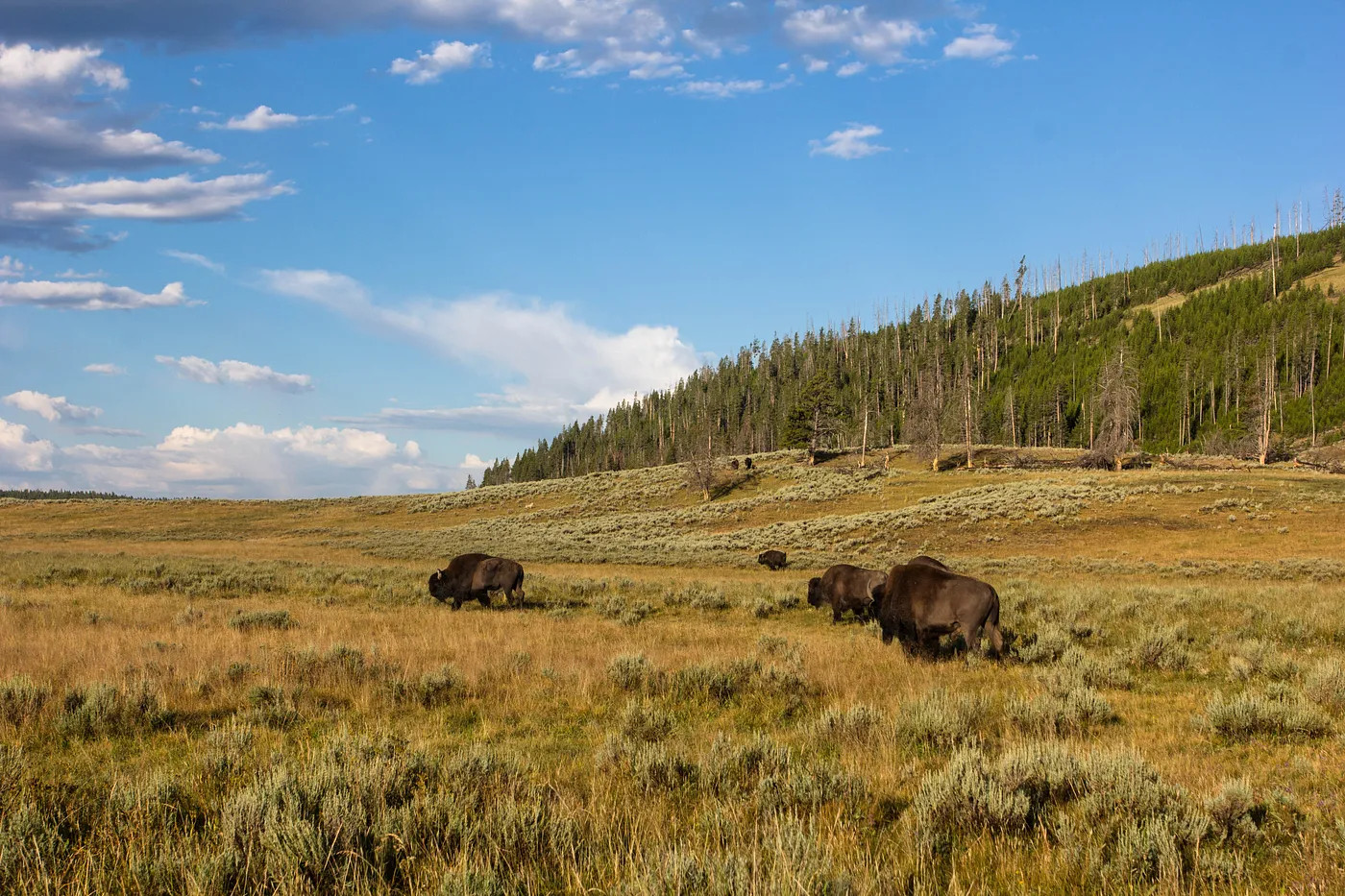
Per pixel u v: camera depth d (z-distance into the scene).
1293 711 7.12
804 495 67.25
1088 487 53.12
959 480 67.75
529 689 9.09
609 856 4.15
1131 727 7.53
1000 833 4.61
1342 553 33.69
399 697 8.66
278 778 4.69
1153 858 4.12
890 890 3.70
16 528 70.12
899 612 11.32
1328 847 4.29
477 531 66.31
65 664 9.58
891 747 6.46
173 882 3.83
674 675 9.55
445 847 4.17
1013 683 9.64
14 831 4.11
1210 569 29.20
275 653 10.36
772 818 4.68
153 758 6.43
